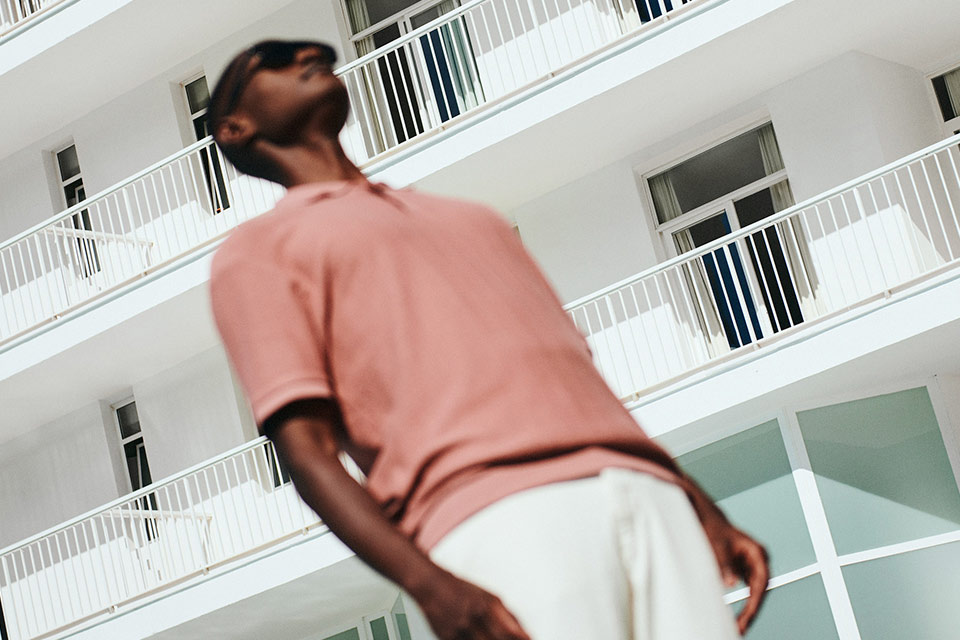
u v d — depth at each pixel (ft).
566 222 51.42
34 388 57.11
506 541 3.33
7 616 57.11
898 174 46.78
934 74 49.62
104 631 50.16
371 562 3.34
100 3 56.34
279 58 4.23
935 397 42.93
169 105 58.44
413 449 3.56
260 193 54.80
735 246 48.93
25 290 60.80
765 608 42.60
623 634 3.32
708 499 4.03
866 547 42.22
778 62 47.91
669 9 50.06
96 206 59.62
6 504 60.13
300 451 3.53
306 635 53.11
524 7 52.24
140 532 56.90
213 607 48.93
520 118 48.39
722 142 49.98
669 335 48.98
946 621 41.32
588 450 3.53
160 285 53.42
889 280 46.29
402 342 3.64
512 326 3.70
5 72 57.67
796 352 42.14
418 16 54.90
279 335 3.66
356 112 54.08
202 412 56.24
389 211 3.91
